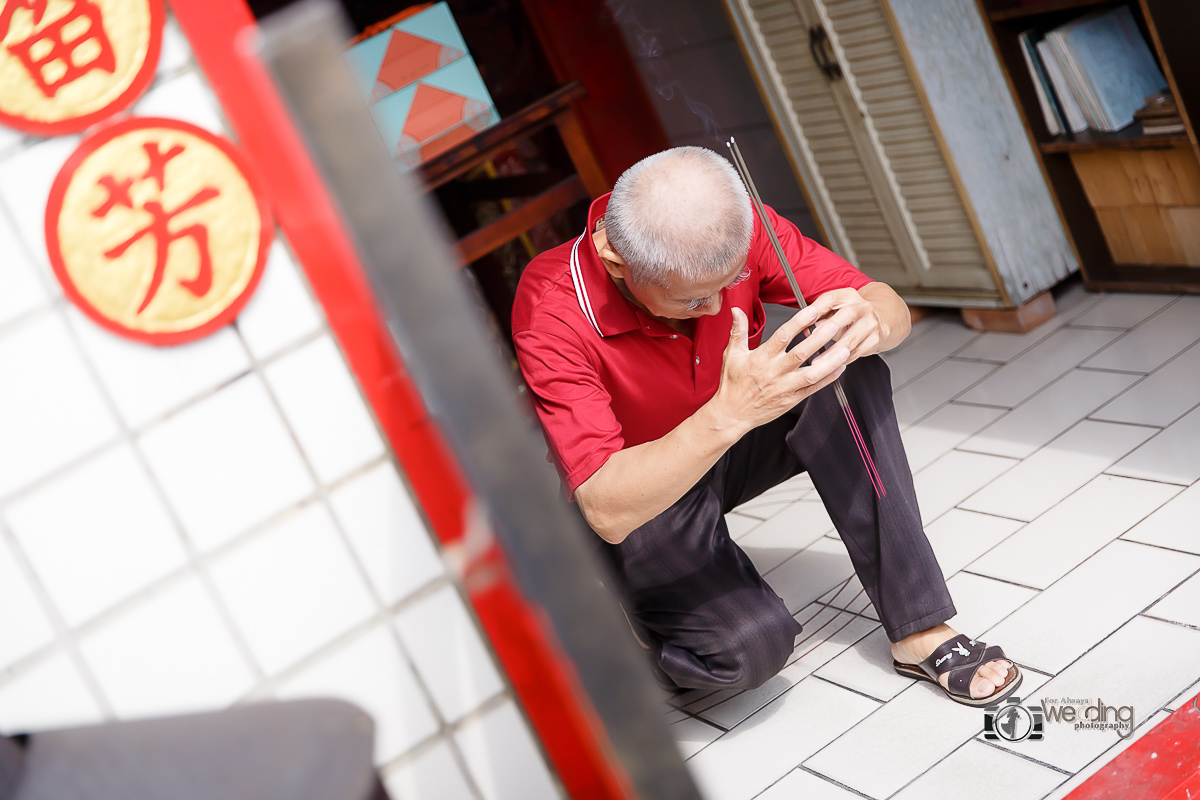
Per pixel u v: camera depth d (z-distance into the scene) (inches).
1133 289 121.9
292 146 25.0
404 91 144.3
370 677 47.0
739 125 162.2
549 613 25.6
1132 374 104.7
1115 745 61.2
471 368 23.9
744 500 84.7
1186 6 101.4
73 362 41.4
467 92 147.9
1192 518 79.6
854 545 73.7
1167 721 61.1
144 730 25.3
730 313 74.3
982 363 121.6
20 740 25.9
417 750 48.0
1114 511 84.3
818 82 133.3
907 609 72.0
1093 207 124.7
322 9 21.9
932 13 117.8
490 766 49.2
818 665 80.6
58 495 41.6
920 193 128.6
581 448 66.4
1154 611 71.4
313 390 45.0
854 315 61.2
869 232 140.3
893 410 72.9
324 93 22.0
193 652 44.0
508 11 161.6
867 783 65.9
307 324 44.6
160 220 41.8
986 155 122.0
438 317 23.5
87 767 25.3
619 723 26.8
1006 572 81.9
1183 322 111.3
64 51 40.1
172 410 42.9
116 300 41.6
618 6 160.2
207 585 44.0
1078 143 117.1
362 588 46.4
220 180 42.5
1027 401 108.1
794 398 59.9
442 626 47.8
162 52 41.6
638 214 62.3
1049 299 126.3
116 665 42.9
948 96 119.6
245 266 43.2
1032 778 61.2
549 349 69.1
